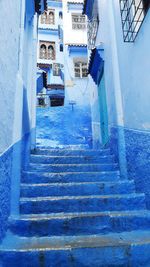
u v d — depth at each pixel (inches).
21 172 191.9
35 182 197.5
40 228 141.3
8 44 148.2
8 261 114.6
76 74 575.5
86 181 204.7
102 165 225.3
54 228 142.4
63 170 220.2
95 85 373.1
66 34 589.6
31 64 283.0
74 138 532.1
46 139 526.0
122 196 170.1
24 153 209.8
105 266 117.3
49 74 700.7
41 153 265.3
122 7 223.5
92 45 386.0
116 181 199.3
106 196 171.2
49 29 754.2
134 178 193.0
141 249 120.5
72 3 606.5
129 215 148.6
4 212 132.8
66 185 184.1
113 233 143.9
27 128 231.3
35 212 160.4
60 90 668.1
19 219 141.7
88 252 118.2
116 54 245.9
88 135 536.1
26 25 250.4
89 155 261.4
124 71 222.1
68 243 126.8
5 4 139.1
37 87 373.4
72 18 601.9
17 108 173.2
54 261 116.2
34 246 122.4
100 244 122.4
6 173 139.4
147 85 168.6
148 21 165.0
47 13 768.9
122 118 227.6
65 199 165.3
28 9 258.1
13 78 163.8
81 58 585.0
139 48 182.7
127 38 206.2
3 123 133.8
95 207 165.9
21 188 177.5
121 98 231.8
